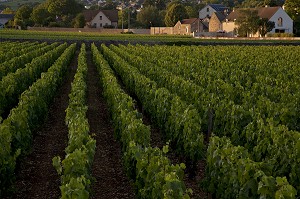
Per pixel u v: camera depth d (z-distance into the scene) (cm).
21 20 10881
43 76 1767
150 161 766
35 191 989
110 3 19112
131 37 7131
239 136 1103
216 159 822
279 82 1816
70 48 3775
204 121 1309
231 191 764
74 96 1430
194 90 1529
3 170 882
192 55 3325
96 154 1247
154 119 1459
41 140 1366
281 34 7481
